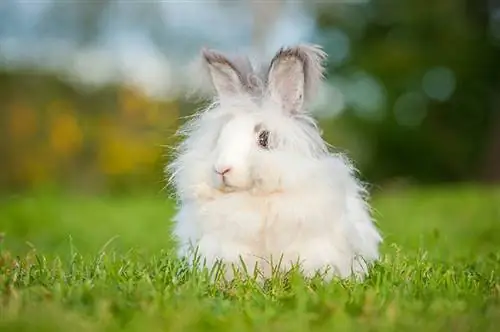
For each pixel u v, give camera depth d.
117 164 20.50
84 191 20.31
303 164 5.51
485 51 26.55
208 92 6.28
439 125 27.45
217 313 4.36
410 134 27.41
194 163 5.73
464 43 26.53
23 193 18.62
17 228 11.00
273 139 5.59
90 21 23.77
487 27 26.61
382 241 6.83
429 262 6.39
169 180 6.04
